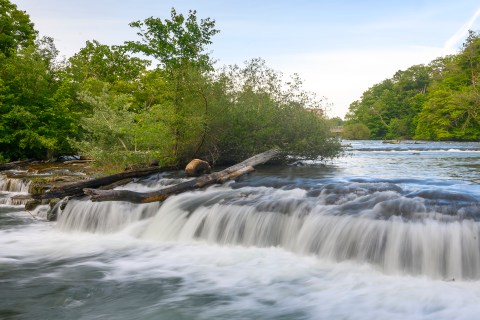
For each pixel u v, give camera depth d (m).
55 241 9.18
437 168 17.84
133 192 10.28
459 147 43.78
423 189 9.58
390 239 6.88
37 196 11.12
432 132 76.81
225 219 8.91
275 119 18.00
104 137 18.69
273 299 5.86
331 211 7.95
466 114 72.12
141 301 5.82
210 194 10.66
